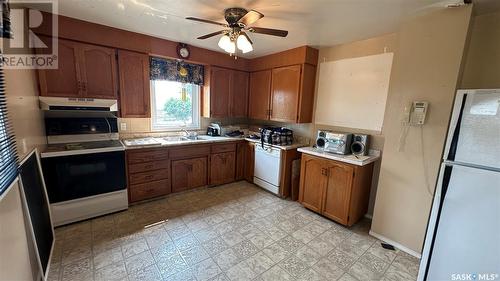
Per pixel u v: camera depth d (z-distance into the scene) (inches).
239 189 141.6
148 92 116.4
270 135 132.2
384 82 101.3
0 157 40.8
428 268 66.1
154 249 80.9
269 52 137.6
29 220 56.9
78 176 92.5
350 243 89.4
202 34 110.0
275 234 93.7
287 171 128.3
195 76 141.9
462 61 71.4
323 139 115.5
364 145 103.4
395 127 85.1
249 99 161.9
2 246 42.3
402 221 85.7
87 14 86.7
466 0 65.2
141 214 105.3
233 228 97.0
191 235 90.6
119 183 103.9
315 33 100.0
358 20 84.0
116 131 114.9
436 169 76.5
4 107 45.4
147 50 112.7
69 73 93.3
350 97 114.4
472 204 57.8
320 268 74.9
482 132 55.5
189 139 134.9
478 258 57.9
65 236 85.7
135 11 82.3
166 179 122.2
